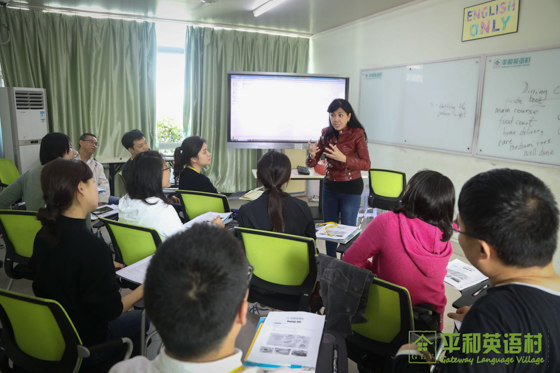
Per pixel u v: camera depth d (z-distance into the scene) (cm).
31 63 469
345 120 311
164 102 577
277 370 77
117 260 206
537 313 67
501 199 72
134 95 524
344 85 518
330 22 521
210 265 60
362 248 153
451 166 395
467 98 369
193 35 539
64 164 133
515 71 324
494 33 339
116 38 501
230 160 589
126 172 364
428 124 414
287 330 118
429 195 141
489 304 70
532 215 70
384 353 140
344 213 323
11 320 127
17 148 436
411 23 426
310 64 618
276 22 525
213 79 562
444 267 146
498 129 343
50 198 129
